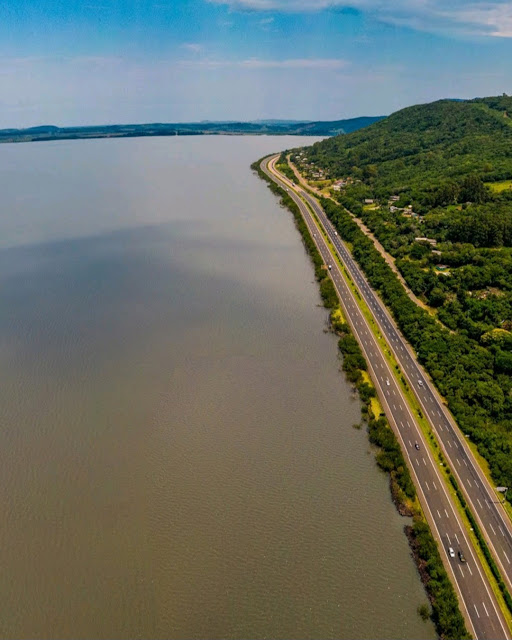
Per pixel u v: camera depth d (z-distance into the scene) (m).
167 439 192.62
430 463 178.38
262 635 128.38
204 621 131.62
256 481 174.25
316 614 132.88
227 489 170.88
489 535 150.00
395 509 163.12
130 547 150.50
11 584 140.12
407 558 146.75
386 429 194.12
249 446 190.12
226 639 127.75
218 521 158.88
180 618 132.25
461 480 170.00
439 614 128.38
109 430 196.75
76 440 191.50
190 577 142.12
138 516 160.38
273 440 193.50
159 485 172.00
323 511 162.62
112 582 140.75
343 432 198.62
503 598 132.75
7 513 161.38
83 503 164.75
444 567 140.88
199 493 169.12
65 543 151.62
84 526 156.88
